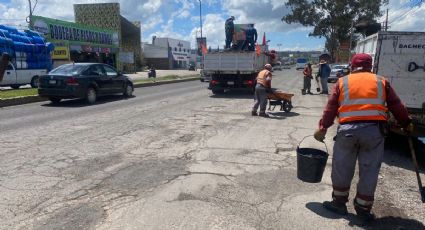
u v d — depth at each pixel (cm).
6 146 721
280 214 425
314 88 2297
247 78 1745
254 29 1930
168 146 736
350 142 401
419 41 673
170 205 445
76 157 647
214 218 412
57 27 3459
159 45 7375
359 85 404
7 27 2102
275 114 1178
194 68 6462
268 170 586
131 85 1752
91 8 4734
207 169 587
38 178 534
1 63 582
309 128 941
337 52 5600
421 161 654
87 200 457
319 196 479
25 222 396
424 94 679
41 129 898
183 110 1258
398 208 450
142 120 1041
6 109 1271
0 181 520
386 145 766
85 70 1443
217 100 1577
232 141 785
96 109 1271
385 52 691
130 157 652
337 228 394
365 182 401
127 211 427
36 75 2216
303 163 459
